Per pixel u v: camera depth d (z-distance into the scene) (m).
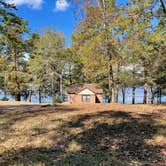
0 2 13.09
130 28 19.39
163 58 26.22
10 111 17.23
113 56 26.92
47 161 8.70
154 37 17.92
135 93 55.00
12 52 42.75
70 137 11.39
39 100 62.28
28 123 13.67
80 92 50.94
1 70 45.62
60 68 56.06
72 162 8.59
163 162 8.78
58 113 15.77
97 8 25.52
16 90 47.84
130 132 11.90
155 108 17.64
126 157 9.17
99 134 11.69
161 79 32.94
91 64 27.30
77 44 27.47
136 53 24.66
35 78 53.69
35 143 10.74
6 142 10.87
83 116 14.77
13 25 13.87
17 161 8.71
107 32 25.31
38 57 50.88
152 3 17.81
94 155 9.34
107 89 52.19
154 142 10.74
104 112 15.80
